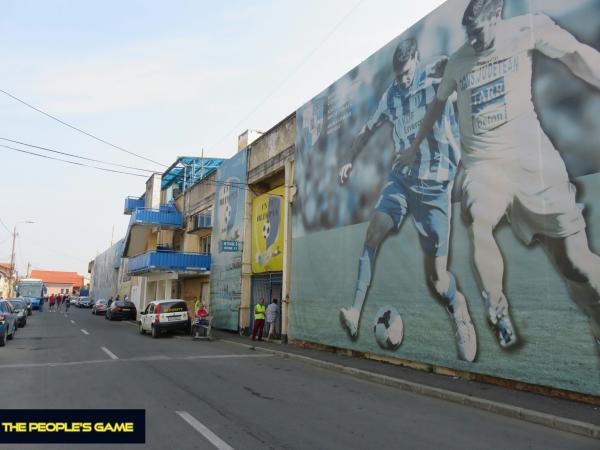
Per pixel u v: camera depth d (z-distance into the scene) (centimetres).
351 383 1066
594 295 817
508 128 999
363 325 1410
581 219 848
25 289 5544
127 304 3778
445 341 1116
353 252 1491
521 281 944
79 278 12988
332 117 1672
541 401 830
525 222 946
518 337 941
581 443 632
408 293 1245
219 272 2606
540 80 945
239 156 2500
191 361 1359
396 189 1325
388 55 1415
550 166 909
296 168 1878
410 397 923
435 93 1215
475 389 937
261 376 1125
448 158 1152
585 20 880
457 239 1104
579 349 834
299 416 740
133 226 3553
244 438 615
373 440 621
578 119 871
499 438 647
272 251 2086
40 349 1623
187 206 3381
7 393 883
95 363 1292
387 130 1388
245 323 2250
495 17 1059
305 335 1706
